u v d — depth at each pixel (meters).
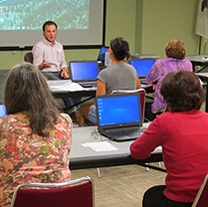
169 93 2.15
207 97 5.14
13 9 7.37
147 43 8.45
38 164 1.82
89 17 7.98
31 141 1.82
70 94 4.29
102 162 2.34
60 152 1.87
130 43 8.55
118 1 8.22
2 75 7.15
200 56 7.33
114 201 3.30
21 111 1.84
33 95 1.83
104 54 6.09
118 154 2.39
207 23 8.70
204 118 2.14
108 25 8.23
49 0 7.62
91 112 3.93
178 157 2.07
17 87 1.82
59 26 7.80
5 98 1.86
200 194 1.92
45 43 5.60
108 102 2.81
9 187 1.82
